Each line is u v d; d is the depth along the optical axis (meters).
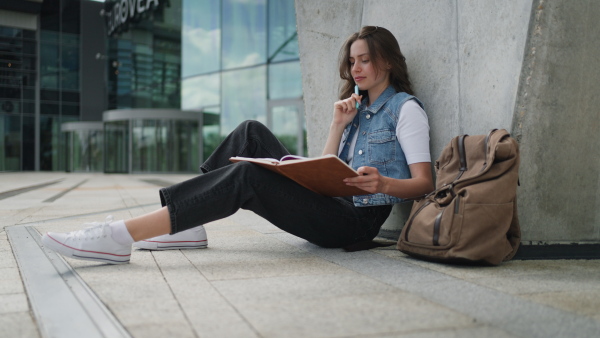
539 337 1.53
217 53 21.53
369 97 3.25
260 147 3.15
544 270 2.53
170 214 2.57
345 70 3.30
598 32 2.85
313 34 4.30
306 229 2.94
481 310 1.80
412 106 2.97
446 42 3.26
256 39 19.95
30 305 1.92
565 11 2.73
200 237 3.17
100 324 1.64
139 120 23.12
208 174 2.67
